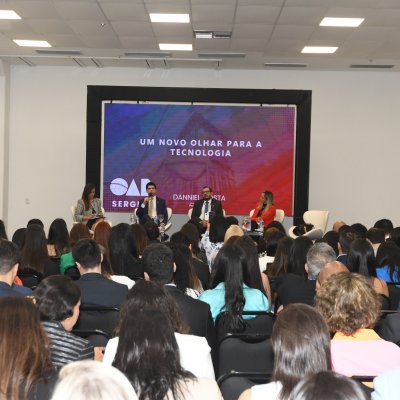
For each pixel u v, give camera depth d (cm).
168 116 1081
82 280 340
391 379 156
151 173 1083
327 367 157
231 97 1063
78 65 1138
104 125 1073
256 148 1084
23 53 1044
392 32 862
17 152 1152
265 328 320
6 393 161
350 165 1156
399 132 1155
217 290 338
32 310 171
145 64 1112
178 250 359
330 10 764
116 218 1112
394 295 420
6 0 742
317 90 1151
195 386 164
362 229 693
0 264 315
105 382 96
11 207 1155
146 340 161
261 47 967
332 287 241
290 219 1138
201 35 896
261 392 163
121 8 771
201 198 1084
